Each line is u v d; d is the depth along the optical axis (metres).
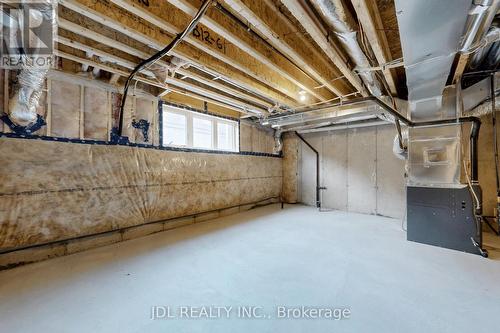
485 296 1.94
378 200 5.20
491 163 3.74
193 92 3.97
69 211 2.94
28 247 2.65
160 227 3.95
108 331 1.56
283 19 1.97
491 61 2.84
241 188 5.63
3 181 2.50
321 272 2.38
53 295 1.98
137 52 2.56
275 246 3.15
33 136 2.70
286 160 6.84
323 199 6.11
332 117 4.45
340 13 1.68
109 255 2.86
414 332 1.53
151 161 3.84
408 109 3.30
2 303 1.87
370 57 2.32
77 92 3.09
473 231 2.89
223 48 2.59
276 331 1.56
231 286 2.12
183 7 1.83
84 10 1.80
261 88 3.67
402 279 2.23
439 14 1.41
